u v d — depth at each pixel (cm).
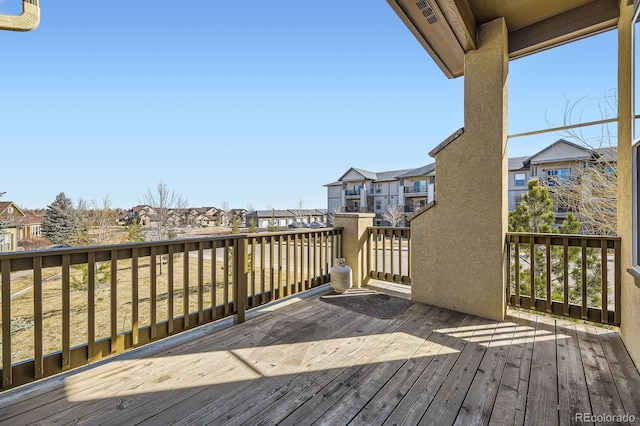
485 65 318
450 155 342
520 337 267
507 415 163
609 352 238
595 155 477
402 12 283
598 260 362
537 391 186
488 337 267
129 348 227
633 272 210
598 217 468
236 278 304
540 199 431
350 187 3147
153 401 176
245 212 3984
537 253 393
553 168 1155
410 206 2750
